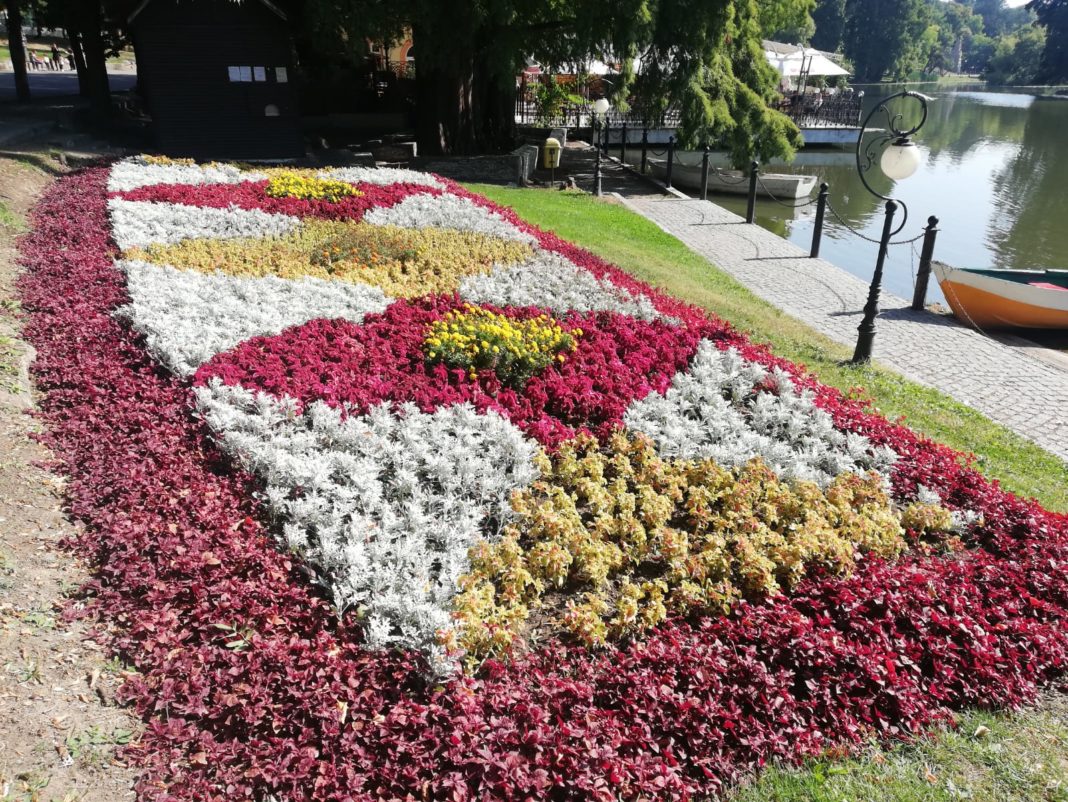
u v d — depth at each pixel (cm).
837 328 1161
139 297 782
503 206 1540
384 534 482
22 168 1316
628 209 1877
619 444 622
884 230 912
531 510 532
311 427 607
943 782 363
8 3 2261
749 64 2423
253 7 1816
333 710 350
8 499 491
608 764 344
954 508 606
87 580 437
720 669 404
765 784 358
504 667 402
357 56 1884
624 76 2083
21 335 718
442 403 652
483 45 2066
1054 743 398
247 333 746
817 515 554
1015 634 464
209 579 425
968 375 990
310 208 1229
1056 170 3441
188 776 330
